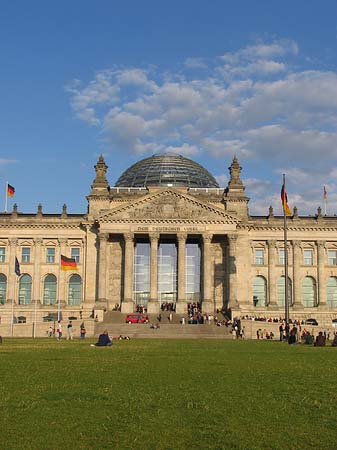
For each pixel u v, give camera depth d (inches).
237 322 4857.3
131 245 5807.1
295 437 991.6
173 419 1097.4
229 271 5807.1
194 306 5753.0
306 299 6146.7
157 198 5831.7
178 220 5797.2
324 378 1615.4
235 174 6195.9
